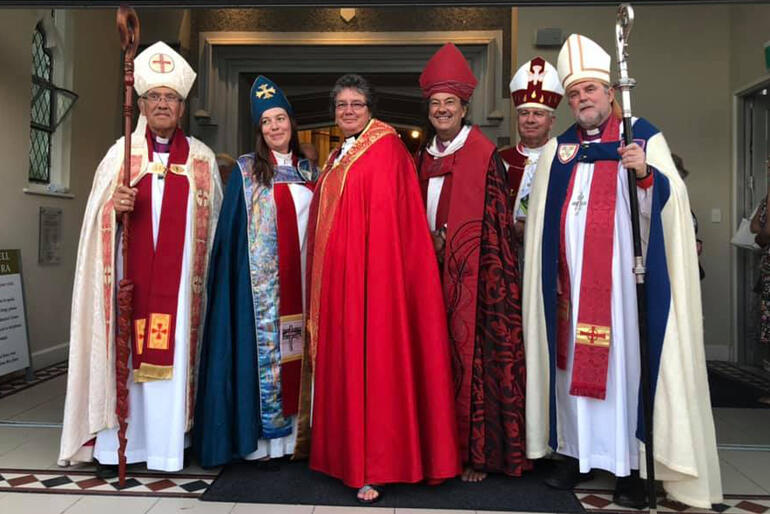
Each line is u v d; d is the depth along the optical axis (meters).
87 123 5.89
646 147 2.64
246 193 3.06
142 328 2.91
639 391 2.59
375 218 2.70
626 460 2.58
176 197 3.00
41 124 5.33
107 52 6.24
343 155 2.84
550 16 5.83
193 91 6.62
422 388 2.70
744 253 5.76
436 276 2.75
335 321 2.72
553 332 2.76
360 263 2.68
